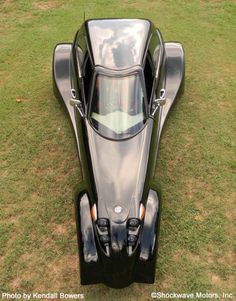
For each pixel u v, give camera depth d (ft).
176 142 18.58
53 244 14.98
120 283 12.73
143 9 27.63
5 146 18.70
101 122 14.56
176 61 19.58
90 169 14.25
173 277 13.87
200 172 17.29
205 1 28.50
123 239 12.65
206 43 24.58
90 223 13.20
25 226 15.56
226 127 19.27
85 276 12.82
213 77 22.17
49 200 16.47
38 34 25.70
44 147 18.65
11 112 20.40
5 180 17.28
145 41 16.63
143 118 14.71
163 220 15.46
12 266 14.37
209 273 13.97
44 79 22.36
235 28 25.79
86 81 15.76
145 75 15.37
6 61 23.70
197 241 14.82
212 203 16.10
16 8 28.35
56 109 20.48
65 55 20.07
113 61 15.25
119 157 14.10
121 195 13.41
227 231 15.15
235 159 17.79
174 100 18.51
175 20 26.58
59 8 28.14
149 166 14.46
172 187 16.71
